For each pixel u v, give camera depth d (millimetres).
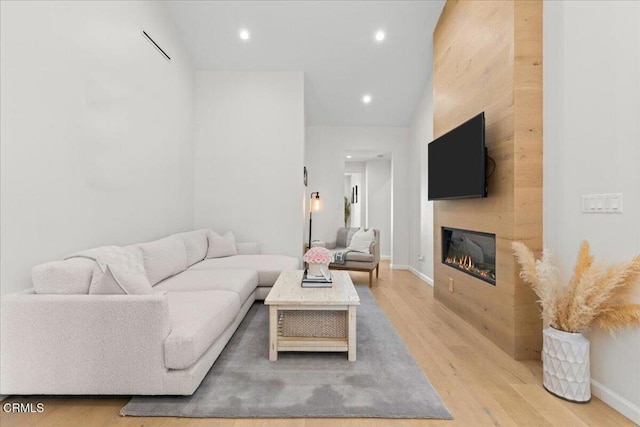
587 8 1869
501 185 2414
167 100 3711
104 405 1660
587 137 1870
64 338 1615
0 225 1745
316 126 6020
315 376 1951
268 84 4590
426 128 4891
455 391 1810
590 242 1850
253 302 3404
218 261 3760
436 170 3475
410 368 2061
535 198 2246
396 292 4121
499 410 1637
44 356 1617
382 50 4254
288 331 2371
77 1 2277
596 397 1761
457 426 1515
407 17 3770
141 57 3146
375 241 4828
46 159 2025
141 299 1621
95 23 2469
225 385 1840
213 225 4586
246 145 4598
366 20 3826
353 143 6016
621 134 1661
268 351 2324
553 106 2145
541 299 1939
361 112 5574
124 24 2855
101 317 1614
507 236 2326
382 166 7551
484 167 2498
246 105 4594
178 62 4012
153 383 1622
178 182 4027
